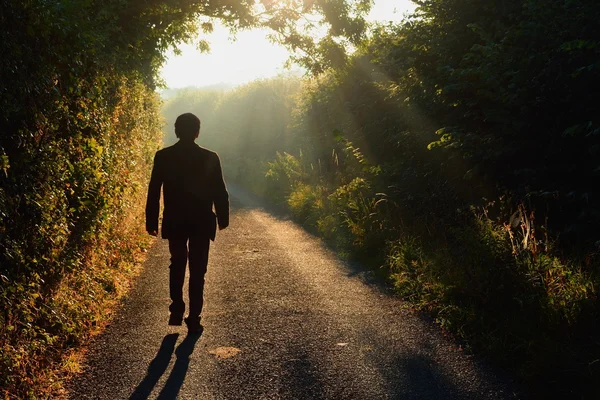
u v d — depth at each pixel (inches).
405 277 266.5
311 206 567.5
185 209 203.2
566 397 138.3
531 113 272.5
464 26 361.7
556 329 168.7
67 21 175.9
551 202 263.9
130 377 159.2
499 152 287.9
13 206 142.7
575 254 228.7
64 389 150.6
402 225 350.0
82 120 213.2
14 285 141.9
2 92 134.1
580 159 257.4
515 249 228.7
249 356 175.9
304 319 216.5
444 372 160.6
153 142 604.4
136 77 410.9
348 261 340.2
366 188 454.3
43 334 159.2
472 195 329.7
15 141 143.9
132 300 249.6
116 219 296.7
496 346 171.2
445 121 371.6
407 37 409.7
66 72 190.7
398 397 144.3
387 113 477.1
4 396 128.5
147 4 413.1
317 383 154.1
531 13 286.7
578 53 250.7
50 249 174.4
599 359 144.4
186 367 166.9
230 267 328.5
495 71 295.6
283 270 316.5
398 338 191.6
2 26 136.3
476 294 210.1
